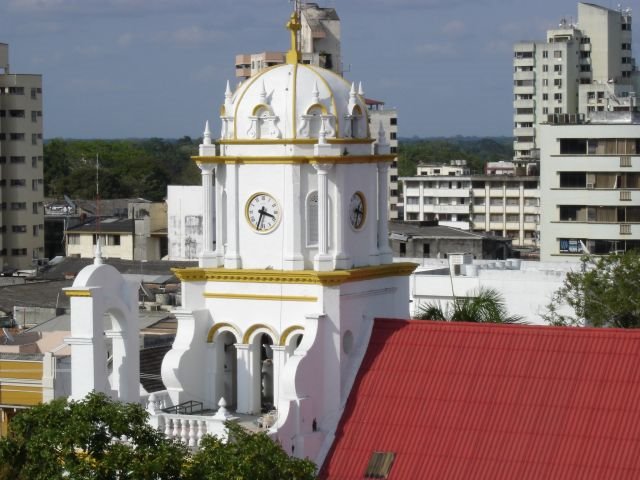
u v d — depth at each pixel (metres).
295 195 79.25
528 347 75.38
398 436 74.88
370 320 79.44
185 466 69.19
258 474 67.38
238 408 80.88
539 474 70.94
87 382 77.25
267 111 80.00
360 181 80.56
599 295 122.19
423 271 148.62
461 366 76.06
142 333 126.38
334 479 74.44
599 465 70.31
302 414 75.44
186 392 81.06
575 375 73.62
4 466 71.12
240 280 80.25
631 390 72.25
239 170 80.56
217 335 81.31
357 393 77.19
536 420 72.75
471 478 72.00
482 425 73.56
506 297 140.00
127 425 70.06
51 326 142.12
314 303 78.31
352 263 79.88
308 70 80.75
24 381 111.88
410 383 76.50
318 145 78.56
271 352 82.00
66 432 69.62
